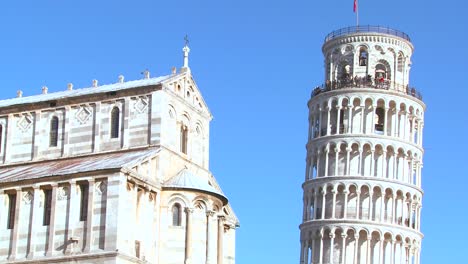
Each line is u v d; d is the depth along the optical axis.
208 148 92.81
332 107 144.25
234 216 95.25
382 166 139.75
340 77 147.50
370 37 146.50
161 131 83.62
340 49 148.25
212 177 93.12
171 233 81.44
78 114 87.44
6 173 85.00
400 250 137.62
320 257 137.75
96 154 85.38
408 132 143.75
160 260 80.69
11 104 90.44
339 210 138.75
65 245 75.75
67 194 77.12
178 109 87.25
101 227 74.75
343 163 140.62
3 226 78.75
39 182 78.12
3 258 77.69
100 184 76.06
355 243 135.75
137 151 83.81
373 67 146.12
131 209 77.12
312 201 142.88
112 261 73.44
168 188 82.06
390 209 138.75
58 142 87.50
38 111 89.25
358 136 140.12
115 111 86.19
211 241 83.00
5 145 89.81
